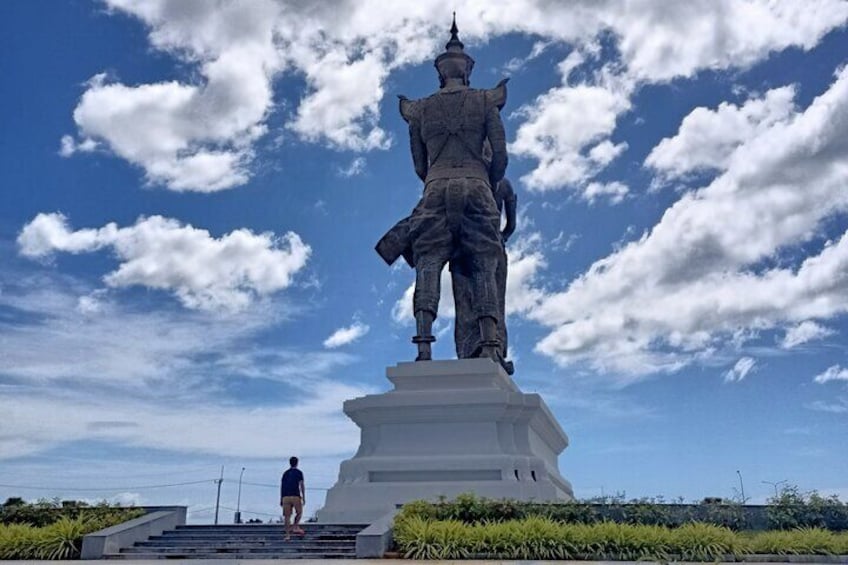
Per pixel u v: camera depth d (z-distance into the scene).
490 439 21.72
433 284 25.00
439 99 26.77
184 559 16.03
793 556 15.67
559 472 28.14
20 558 16.84
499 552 15.22
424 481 21.09
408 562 14.40
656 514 17.83
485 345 24.73
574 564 14.05
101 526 18.45
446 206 25.61
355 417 22.88
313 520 21.94
